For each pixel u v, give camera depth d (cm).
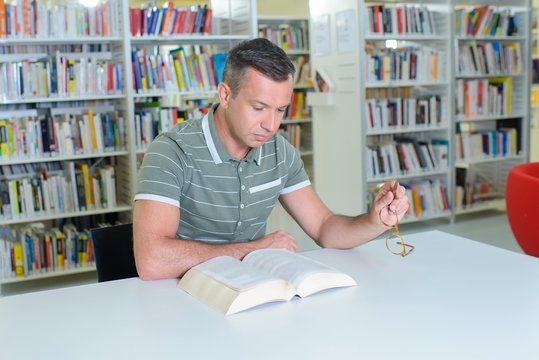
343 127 495
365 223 159
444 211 522
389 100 504
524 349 99
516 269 144
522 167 335
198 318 116
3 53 385
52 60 376
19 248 368
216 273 131
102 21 385
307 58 589
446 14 501
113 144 398
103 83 391
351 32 468
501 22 537
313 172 544
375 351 99
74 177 384
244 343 103
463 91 526
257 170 164
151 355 100
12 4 380
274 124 139
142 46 438
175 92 410
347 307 120
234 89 138
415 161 513
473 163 584
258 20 575
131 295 132
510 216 315
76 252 386
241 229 170
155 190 150
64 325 115
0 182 370
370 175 491
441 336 105
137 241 146
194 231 169
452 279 137
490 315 114
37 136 374
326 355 98
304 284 127
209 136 157
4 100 360
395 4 530
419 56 502
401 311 117
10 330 113
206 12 421
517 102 556
